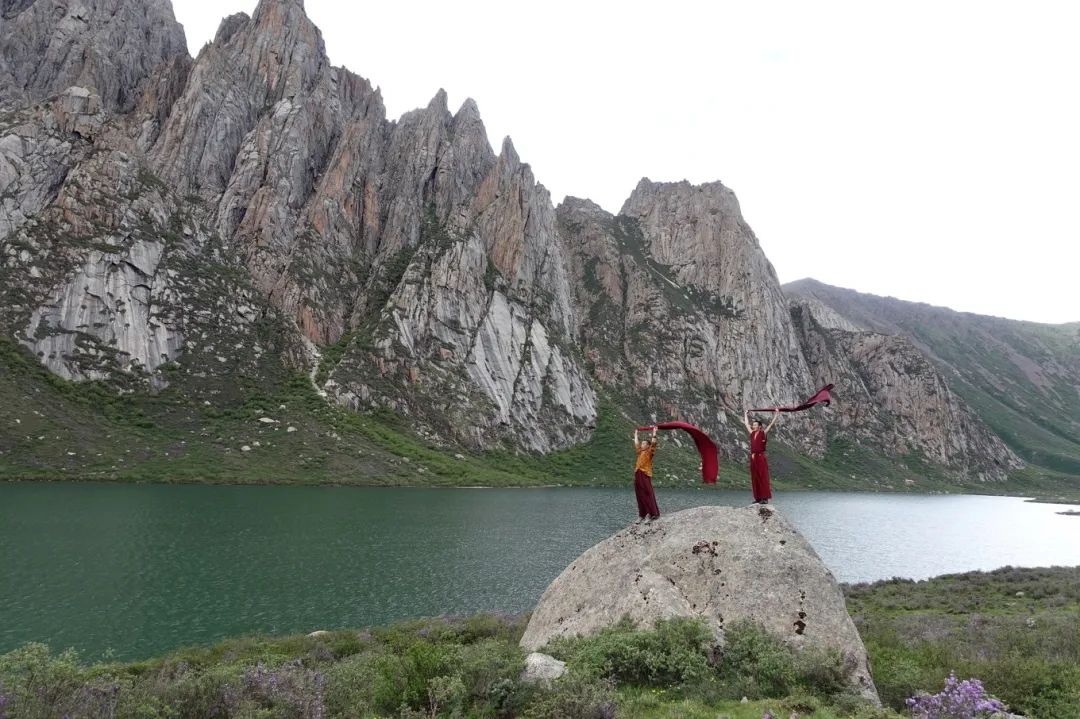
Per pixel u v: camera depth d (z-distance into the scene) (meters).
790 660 15.34
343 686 14.95
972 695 12.69
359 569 54.00
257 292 167.38
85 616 37.91
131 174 157.38
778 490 193.00
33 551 51.66
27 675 11.14
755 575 17.97
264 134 198.12
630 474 181.62
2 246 130.62
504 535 75.81
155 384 130.50
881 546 91.69
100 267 137.12
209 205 184.38
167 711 12.02
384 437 146.62
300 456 124.31
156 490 89.94
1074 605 39.81
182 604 41.34
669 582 18.86
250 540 61.91
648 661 15.34
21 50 191.88
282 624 38.84
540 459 179.25
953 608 40.53
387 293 194.88
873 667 17.73
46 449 98.25
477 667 15.30
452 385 178.25
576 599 20.25
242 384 142.00
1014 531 123.56
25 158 146.38
